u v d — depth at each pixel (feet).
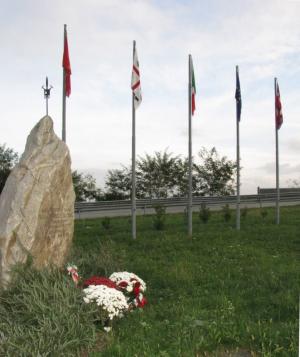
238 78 59.06
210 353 19.83
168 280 32.68
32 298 22.22
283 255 41.70
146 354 19.17
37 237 27.30
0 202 27.86
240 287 30.76
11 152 128.06
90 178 136.05
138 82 50.75
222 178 138.00
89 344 20.36
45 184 28.07
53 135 30.71
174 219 71.41
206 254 42.16
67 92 48.24
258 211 82.02
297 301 25.59
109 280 26.30
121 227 61.98
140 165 134.41
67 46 48.01
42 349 18.35
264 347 19.51
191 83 54.49
